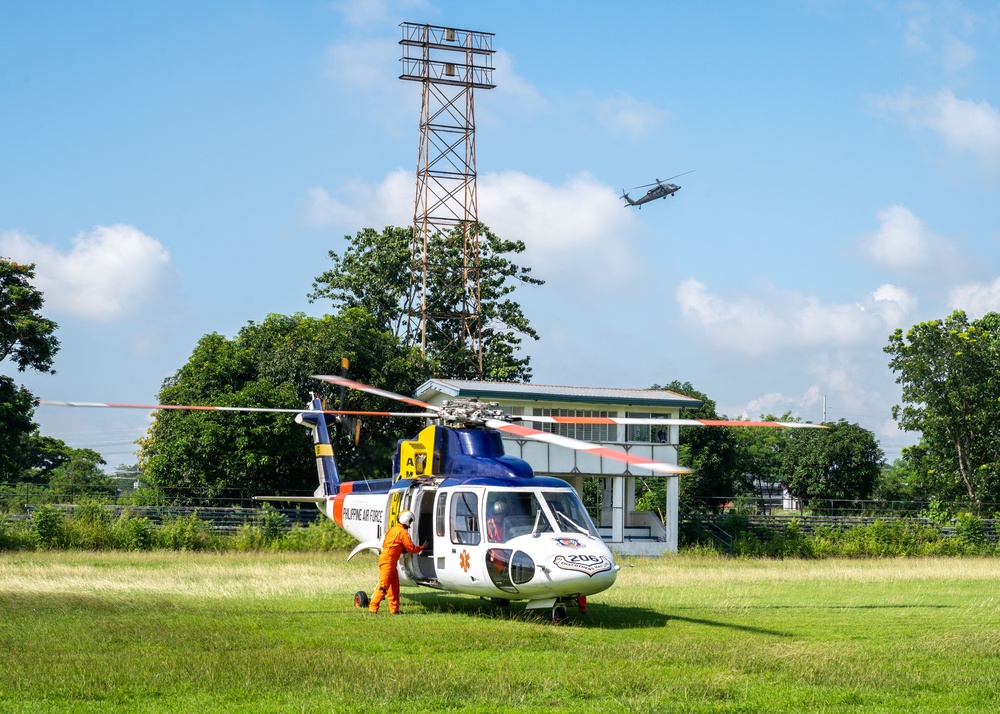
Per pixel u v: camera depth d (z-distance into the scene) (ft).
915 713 32.35
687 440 195.52
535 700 33.19
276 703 32.27
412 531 57.11
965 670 39.37
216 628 46.96
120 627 46.50
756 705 33.04
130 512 120.67
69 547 107.45
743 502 177.68
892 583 83.51
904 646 44.98
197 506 139.33
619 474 135.74
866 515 178.60
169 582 69.67
